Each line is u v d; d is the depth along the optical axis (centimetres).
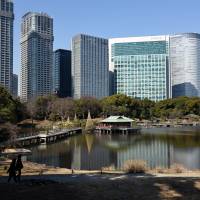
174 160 6309
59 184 2706
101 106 18938
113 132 13688
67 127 14050
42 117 17912
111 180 2936
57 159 6575
